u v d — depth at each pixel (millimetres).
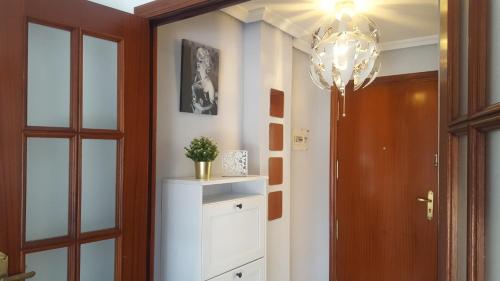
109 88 1464
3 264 1095
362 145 3328
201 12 1508
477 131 590
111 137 1418
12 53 1137
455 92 757
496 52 547
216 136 2268
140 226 1526
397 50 3133
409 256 3102
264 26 2455
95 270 1436
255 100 2436
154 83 1630
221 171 2291
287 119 2734
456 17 757
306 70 3180
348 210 3383
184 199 1809
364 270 3305
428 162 3027
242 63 2488
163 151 1929
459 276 749
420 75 3025
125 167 1467
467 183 631
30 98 1245
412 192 3100
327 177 3428
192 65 2072
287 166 2730
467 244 620
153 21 1603
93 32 1357
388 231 3207
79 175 1330
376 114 3266
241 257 1979
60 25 1266
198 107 2111
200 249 1741
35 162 1257
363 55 2043
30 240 1233
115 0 1656
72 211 1317
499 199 540
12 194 1140
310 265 3221
